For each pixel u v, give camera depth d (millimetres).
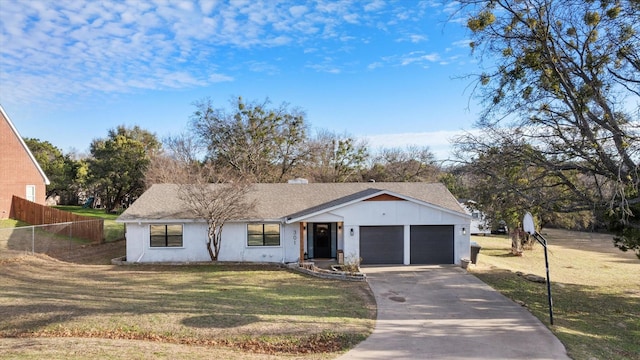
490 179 19172
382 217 23500
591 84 15695
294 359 9641
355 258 22953
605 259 31125
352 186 28484
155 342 10352
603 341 12227
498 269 22688
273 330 11492
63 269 20609
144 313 12531
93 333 10844
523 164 17594
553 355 10477
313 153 45188
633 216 15805
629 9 14719
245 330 11414
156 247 23547
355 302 15430
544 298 17250
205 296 15375
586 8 15461
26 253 22656
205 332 11172
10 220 32812
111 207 52906
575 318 14758
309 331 11523
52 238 26453
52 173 53688
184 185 24062
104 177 49438
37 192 36750
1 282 16625
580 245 40312
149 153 56125
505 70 16844
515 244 31250
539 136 17516
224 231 23906
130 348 9570
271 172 43750
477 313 14391
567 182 17375
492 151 18203
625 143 14586
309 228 25297
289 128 44188
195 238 23781
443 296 16719
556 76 16156
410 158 51688
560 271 25422
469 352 10500
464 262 22672
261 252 24062
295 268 22203
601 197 16203
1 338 10203
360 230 23594
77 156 78625
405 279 19828
